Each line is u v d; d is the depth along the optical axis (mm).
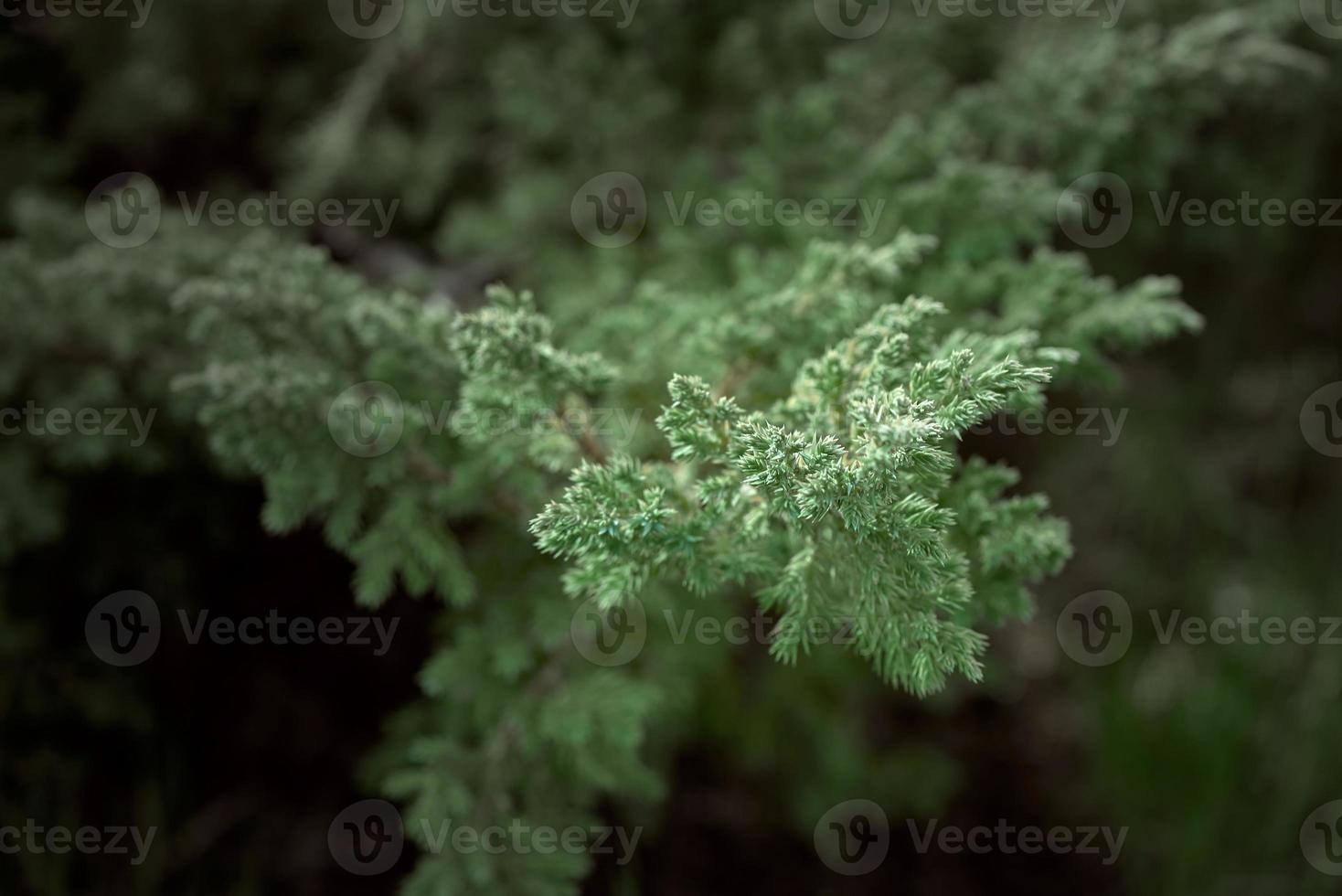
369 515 1601
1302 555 3088
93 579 1969
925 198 1624
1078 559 3184
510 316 1232
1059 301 1482
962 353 982
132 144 2418
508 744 1472
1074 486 3188
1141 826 2775
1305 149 2262
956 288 1566
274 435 1378
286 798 2230
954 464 1112
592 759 1463
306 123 2410
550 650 1534
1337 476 3131
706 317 1529
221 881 2109
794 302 1373
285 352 1509
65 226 1937
